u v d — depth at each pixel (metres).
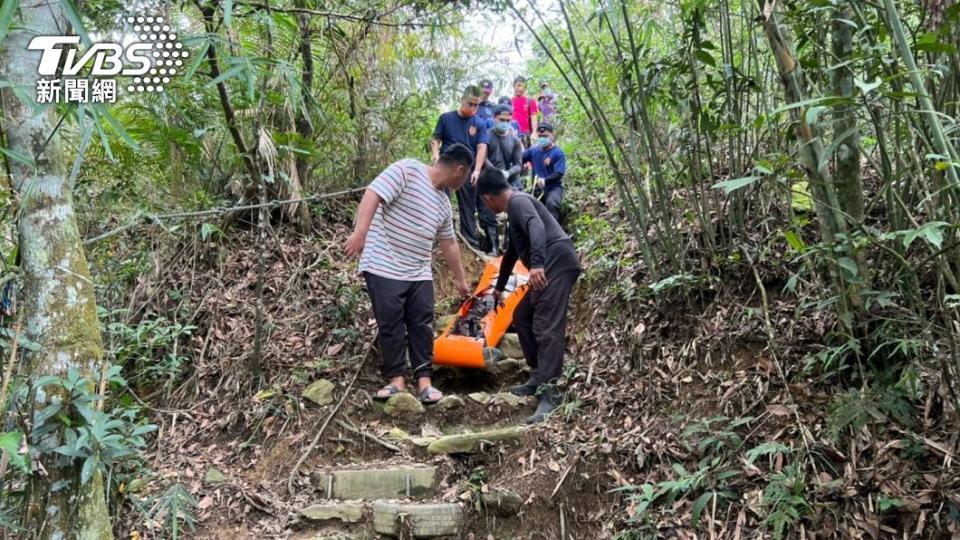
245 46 3.94
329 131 5.04
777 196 3.38
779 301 3.12
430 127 5.97
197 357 3.94
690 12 3.05
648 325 3.48
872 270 2.67
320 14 4.09
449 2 4.48
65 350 2.12
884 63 2.13
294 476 3.19
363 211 3.43
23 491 2.21
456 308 4.86
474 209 5.44
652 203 3.71
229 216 4.58
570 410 3.27
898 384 2.39
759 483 2.54
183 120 4.37
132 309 4.12
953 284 2.13
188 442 3.50
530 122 7.66
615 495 2.82
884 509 2.25
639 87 3.21
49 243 2.13
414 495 3.08
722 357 3.08
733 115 3.16
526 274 4.12
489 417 3.53
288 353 3.89
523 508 2.89
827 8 2.19
